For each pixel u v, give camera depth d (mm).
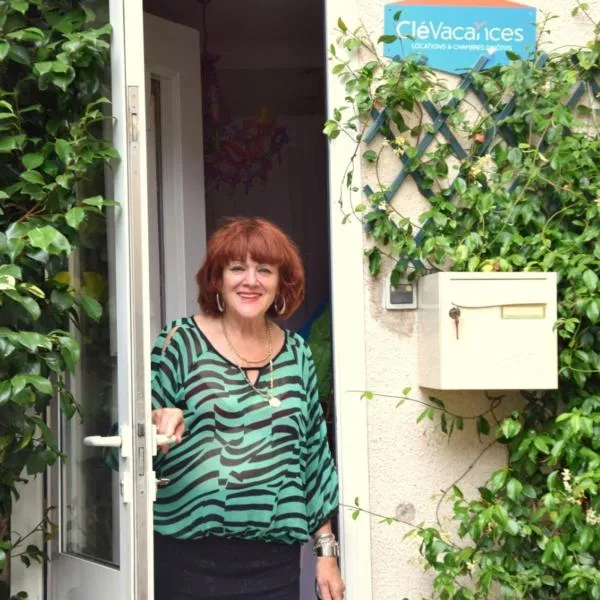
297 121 4805
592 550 2887
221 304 2484
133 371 2312
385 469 3037
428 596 3039
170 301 3742
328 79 3076
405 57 3064
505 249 2951
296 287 2553
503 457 3098
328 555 2588
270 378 2439
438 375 2836
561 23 3180
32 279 2537
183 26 3844
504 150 3061
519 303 2834
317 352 3727
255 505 2344
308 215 4750
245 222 2482
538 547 2973
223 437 2369
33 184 2520
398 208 3061
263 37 4707
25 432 2475
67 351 2410
